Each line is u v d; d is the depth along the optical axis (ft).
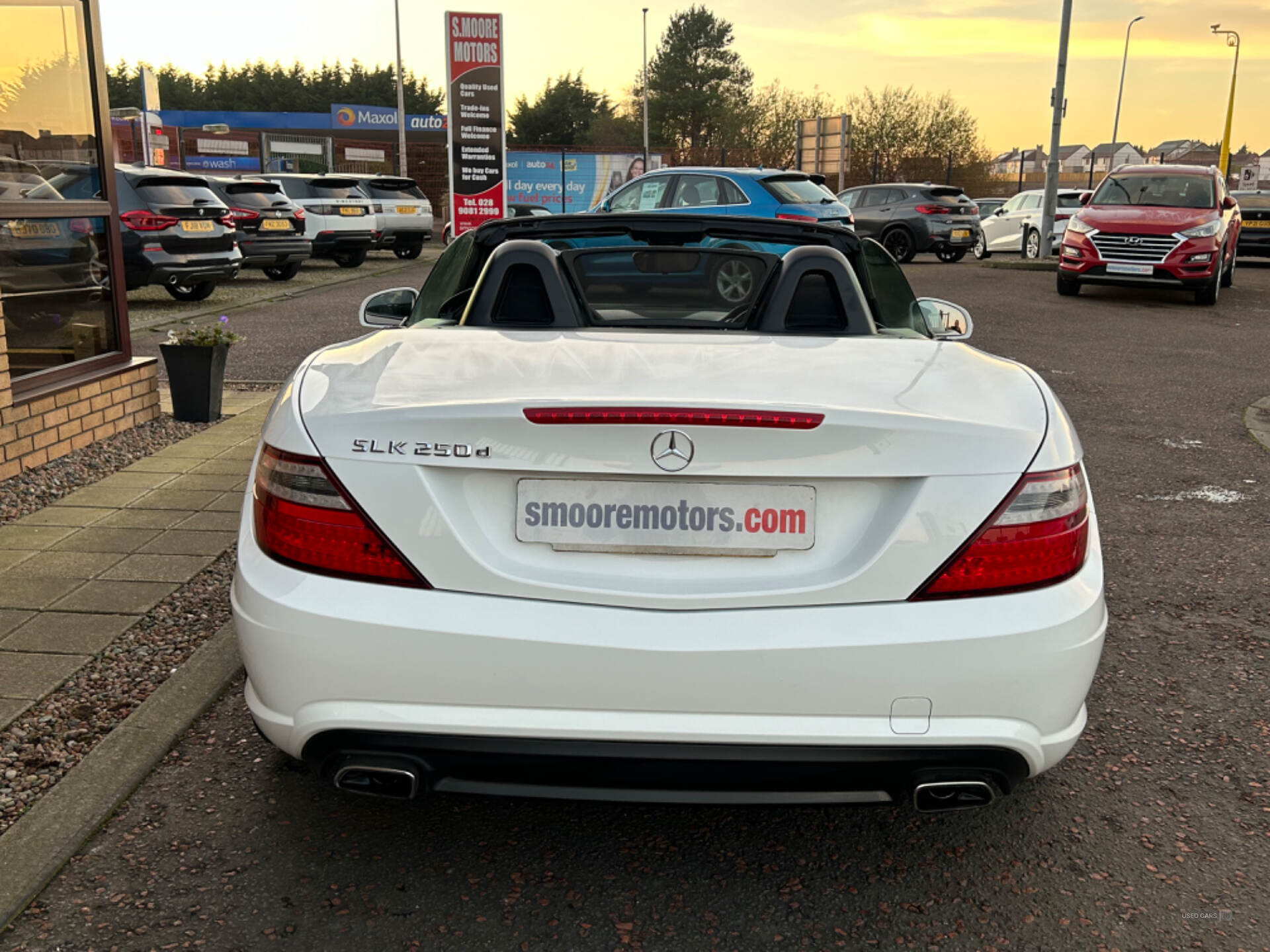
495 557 6.82
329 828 8.46
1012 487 6.83
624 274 10.94
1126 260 48.83
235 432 21.66
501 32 61.36
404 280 59.21
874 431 6.72
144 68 76.18
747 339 9.21
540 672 6.63
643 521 6.81
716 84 258.78
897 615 6.70
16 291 18.69
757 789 6.82
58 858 7.90
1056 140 74.79
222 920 7.34
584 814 8.75
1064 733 7.13
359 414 6.92
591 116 279.28
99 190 21.18
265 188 56.34
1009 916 7.52
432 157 143.23
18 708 10.25
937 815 8.77
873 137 178.91
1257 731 10.27
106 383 20.65
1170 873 8.04
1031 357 33.96
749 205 46.88
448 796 8.98
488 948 7.11
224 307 44.80
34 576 13.56
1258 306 50.08
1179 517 17.37
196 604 12.76
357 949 7.08
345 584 6.82
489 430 6.72
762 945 7.19
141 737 9.63
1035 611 6.81
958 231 75.15
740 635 6.63
